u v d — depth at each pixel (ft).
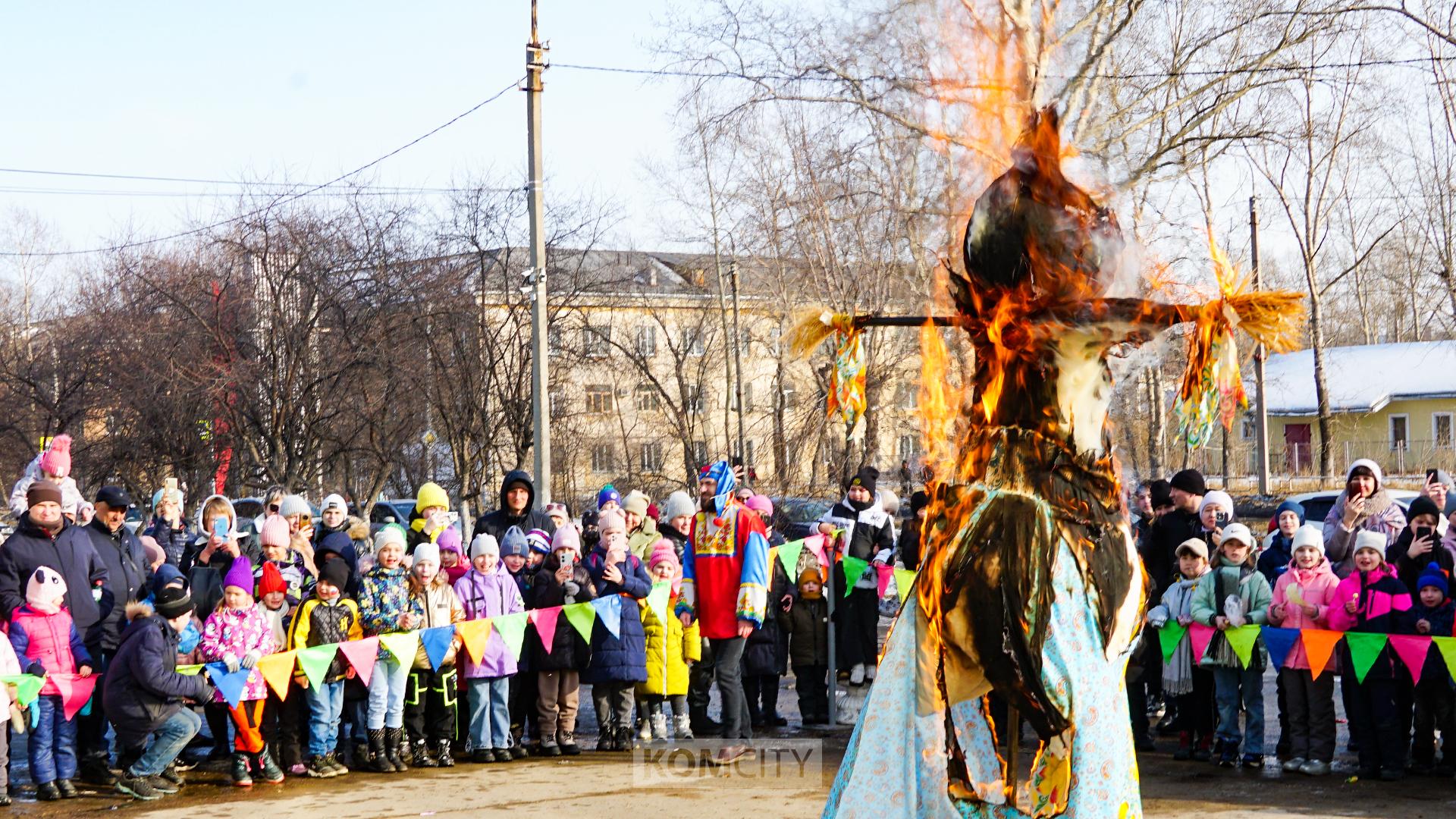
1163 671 30.89
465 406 90.63
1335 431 152.46
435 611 31.50
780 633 36.04
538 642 32.58
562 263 111.14
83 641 29.76
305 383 90.27
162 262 95.61
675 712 34.09
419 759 31.19
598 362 107.76
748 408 124.06
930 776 14.69
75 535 29.89
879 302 77.25
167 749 28.45
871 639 36.27
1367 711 28.27
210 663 29.17
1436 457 148.36
